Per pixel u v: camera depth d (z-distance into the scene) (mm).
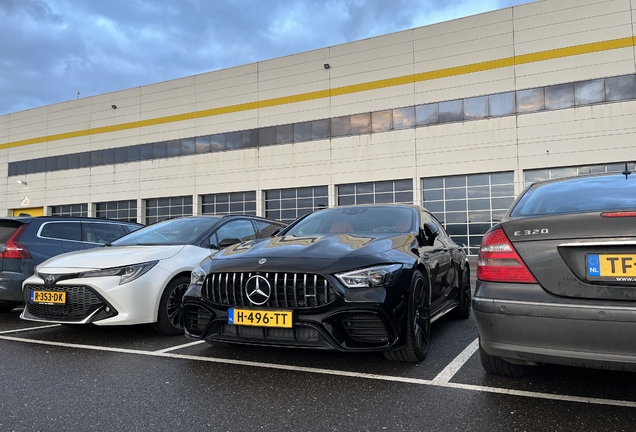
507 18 18328
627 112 16391
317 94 21750
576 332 2123
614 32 16703
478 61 18719
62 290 4145
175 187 25000
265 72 23016
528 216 2645
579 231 2189
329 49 21609
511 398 2545
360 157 20688
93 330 4746
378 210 4516
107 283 4059
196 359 3498
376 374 3049
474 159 18594
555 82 17469
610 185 2812
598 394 2588
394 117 20125
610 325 2051
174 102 25359
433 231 3998
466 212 18828
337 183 21094
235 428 2207
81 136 28156
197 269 3480
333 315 2881
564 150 17203
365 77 20781
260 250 3396
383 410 2406
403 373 3062
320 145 21547
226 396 2654
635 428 2125
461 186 19016
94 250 4789
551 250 2250
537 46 17812
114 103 27156
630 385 2732
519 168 17859
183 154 24906
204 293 3283
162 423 2277
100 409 2471
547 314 2188
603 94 16750
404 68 20047
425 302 3543
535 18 17891
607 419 2232
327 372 3105
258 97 23125
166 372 3158
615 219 2137
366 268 2992
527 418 2260
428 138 19438
